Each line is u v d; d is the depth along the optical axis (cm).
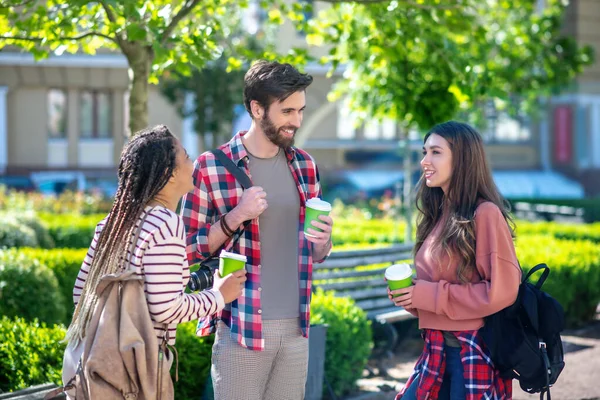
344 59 666
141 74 547
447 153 341
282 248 340
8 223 950
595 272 826
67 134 2672
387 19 616
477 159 341
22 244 934
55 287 645
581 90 3159
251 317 328
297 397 346
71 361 275
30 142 2647
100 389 259
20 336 456
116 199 281
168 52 502
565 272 799
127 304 263
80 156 2684
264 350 332
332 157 2877
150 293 267
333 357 555
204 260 337
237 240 332
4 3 489
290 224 342
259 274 333
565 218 1858
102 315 263
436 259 338
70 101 2662
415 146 2648
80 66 2567
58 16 510
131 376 260
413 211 1084
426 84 785
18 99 2631
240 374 332
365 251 723
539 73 1227
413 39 630
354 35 654
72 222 1276
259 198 319
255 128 342
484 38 659
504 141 3216
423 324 338
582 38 3134
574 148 3177
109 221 281
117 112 2692
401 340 714
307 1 683
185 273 280
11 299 599
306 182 352
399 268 333
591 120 3166
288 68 327
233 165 337
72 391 278
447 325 331
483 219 329
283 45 2420
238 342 328
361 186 2778
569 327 820
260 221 337
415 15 636
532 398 565
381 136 2911
